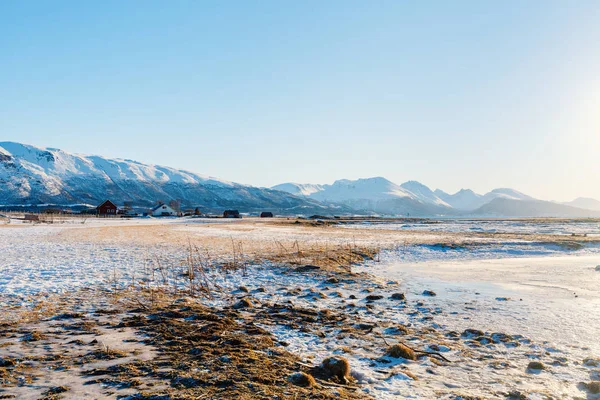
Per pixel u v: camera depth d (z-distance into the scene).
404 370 7.68
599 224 90.06
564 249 33.78
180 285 15.98
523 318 12.11
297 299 14.15
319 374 7.12
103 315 10.91
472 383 7.20
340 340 9.49
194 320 10.52
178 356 7.68
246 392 6.02
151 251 26.56
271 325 10.52
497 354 8.90
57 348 8.05
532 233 55.91
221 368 7.03
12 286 14.31
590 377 7.62
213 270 19.75
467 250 32.19
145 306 12.09
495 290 16.53
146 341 8.62
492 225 84.12
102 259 22.06
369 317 11.89
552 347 9.45
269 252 27.30
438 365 8.11
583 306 13.69
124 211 152.50
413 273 21.27
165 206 146.50
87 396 5.82
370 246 33.59
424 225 81.81
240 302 12.71
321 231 54.84
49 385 6.22
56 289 14.06
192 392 5.98
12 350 7.85
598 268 22.97
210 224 73.25
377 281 18.25
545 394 6.75
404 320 11.70
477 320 11.84
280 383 6.50
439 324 11.36
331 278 17.88
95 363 7.22
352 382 7.08
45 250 25.86
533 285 17.73
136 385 6.24
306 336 9.71
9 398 5.72
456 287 17.19
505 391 6.85
